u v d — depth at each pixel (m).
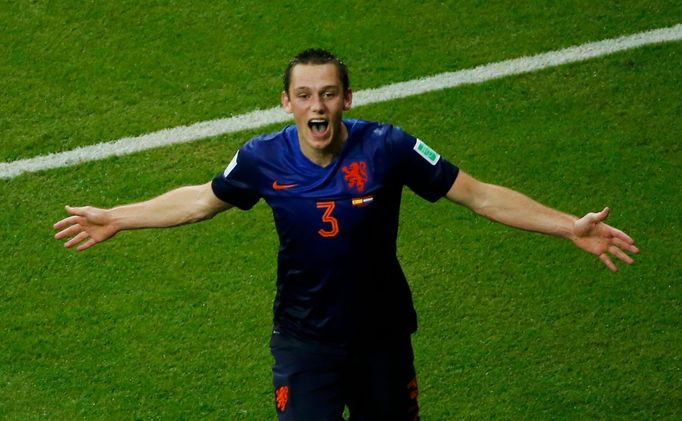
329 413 19.36
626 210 27.47
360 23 32.34
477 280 25.89
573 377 23.75
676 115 29.81
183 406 23.33
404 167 18.25
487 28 32.28
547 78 30.88
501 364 24.06
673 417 22.89
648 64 31.23
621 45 31.73
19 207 27.80
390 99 30.33
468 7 32.84
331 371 19.41
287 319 19.45
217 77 30.94
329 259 18.30
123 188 28.22
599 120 29.77
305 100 17.58
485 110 30.06
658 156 28.77
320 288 18.62
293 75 17.66
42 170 28.66
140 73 31.11
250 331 24.86
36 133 29.56
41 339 24.77
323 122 17.58
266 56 31.48
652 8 32.88
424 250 26.62
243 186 18.67
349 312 18.80
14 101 30.36
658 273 25.94
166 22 32.41
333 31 32.16
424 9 32.78
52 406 23.34
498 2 32.88
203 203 19.28
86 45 31.83
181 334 24.81
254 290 25.77
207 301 25.55
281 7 32.84
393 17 32.53
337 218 18.05
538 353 24.27
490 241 26.75
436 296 25.58
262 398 23.47
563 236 18.70
